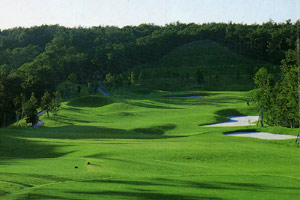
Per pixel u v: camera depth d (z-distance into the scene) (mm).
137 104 145750
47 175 27891
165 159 40500
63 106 148750
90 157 41594
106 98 158625
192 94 175500
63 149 49188
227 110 116188
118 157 40969
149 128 86188
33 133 74875
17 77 165375
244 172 32969
